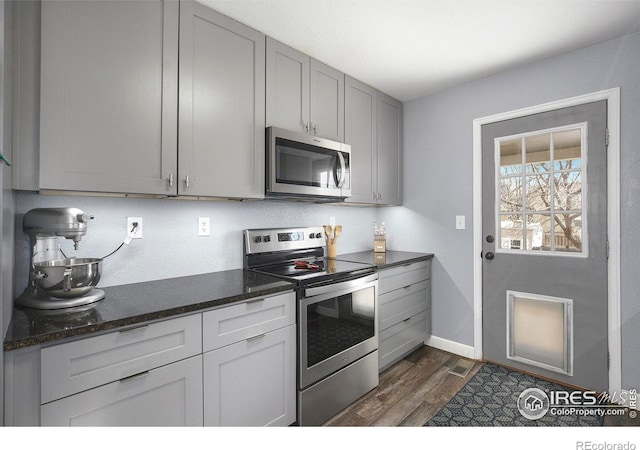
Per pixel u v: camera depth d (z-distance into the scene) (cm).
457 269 282
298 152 208
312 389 185
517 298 251
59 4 130
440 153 292
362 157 269
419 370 255
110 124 141
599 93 212
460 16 185
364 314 219
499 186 259
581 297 221
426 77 263
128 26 146
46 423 106
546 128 235
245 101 189
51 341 106
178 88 162
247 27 191
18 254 144
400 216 322
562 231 230
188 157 165
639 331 200
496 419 193
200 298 147
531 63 240
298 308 181
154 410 129
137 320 123
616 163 207
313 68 228
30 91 125
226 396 151
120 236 173
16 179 122
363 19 187
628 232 204
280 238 238
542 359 239
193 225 200
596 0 170
